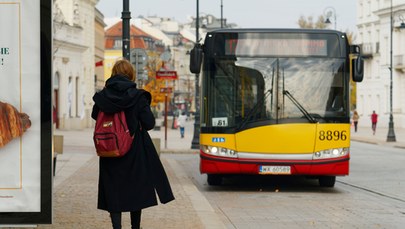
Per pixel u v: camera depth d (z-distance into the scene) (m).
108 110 9.49
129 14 21.75
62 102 69.75
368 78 109.62
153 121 9.70
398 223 14.05
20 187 9.26
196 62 19.42
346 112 19.70
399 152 45.53
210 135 19.72
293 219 14.62
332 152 19.58
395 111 99.25
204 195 19.56
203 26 69.75
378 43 106.56
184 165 31.83
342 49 19.81
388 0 102.12
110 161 9.62
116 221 9.67
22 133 9.23
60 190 18.11
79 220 12.68
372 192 20.48
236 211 16.00
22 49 9.18
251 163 19.52
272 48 19.83
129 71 9.92
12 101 9.20
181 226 12.39
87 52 86.81
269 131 19.53
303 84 19.72
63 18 70.38
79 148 41.62
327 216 15.10
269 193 20.08
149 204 9.66
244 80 19.73
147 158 9.76
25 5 9.16
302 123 19.56
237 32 19.84
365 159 37.53
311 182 23.64
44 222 9.30
